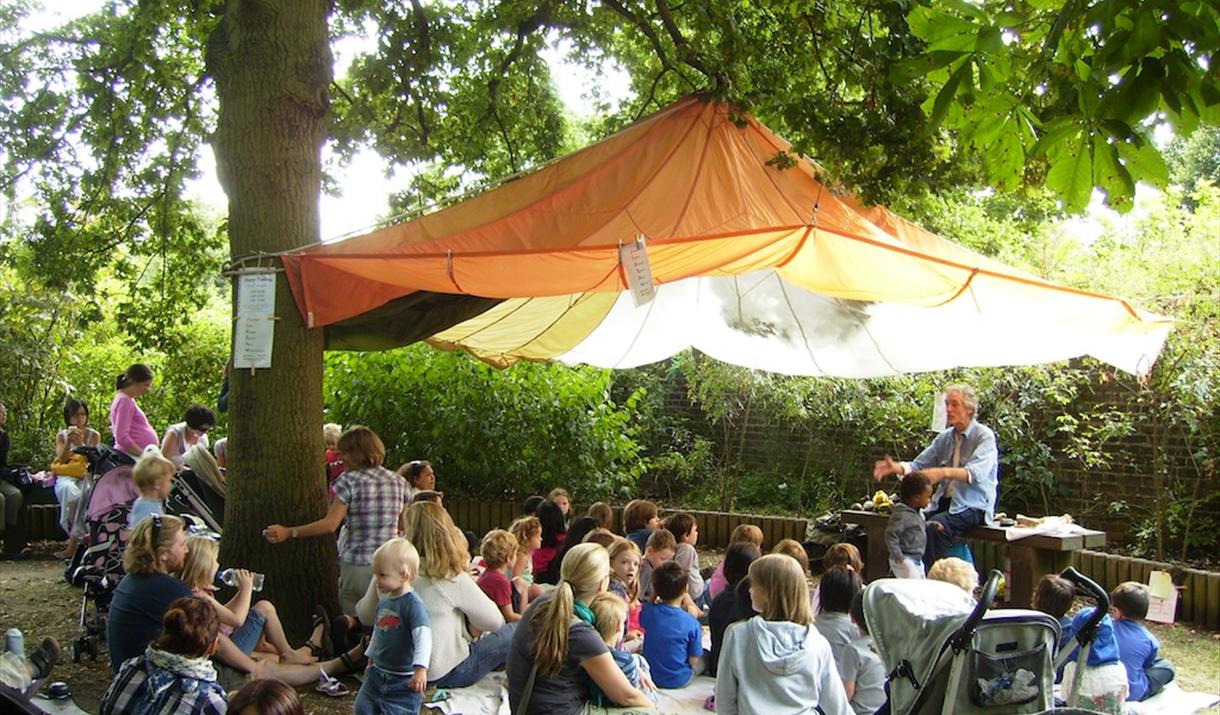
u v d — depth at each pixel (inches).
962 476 304.3
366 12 430.0
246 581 229.1
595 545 196.2
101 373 566.6
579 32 451.8
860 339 326.3
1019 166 138.9
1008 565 335.0
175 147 411.2
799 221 257.6
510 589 264.2
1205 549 378.3
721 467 514.0
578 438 460.1
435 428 451.8
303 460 267.1
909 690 167.0
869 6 279.4
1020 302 261.7
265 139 265.7
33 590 369.7
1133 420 388.2
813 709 177.3
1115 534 396.2
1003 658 160.4
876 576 344.8
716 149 269.9
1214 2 109.2
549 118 472.4
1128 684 227.3
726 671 179.2
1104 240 461.7
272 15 266.4
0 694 128.3
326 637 257.1
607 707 174.9
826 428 483.8
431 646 205.8
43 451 512.1
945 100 129.6
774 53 296.7
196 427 353.1
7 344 507.5
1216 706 243.1
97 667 271.0
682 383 548.1
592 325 358.9
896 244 243.9
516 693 175.3
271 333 259.3
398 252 232.7
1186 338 359.3
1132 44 110.8
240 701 125.3
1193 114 116.1
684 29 409.1
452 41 434.9
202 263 440.1
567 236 241.4
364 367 458.0
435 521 233.5
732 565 251.4
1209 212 402.9
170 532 214.2
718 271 243.6
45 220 431.5
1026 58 139.5
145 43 402.3
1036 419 418.0
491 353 379.6
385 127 449.7
